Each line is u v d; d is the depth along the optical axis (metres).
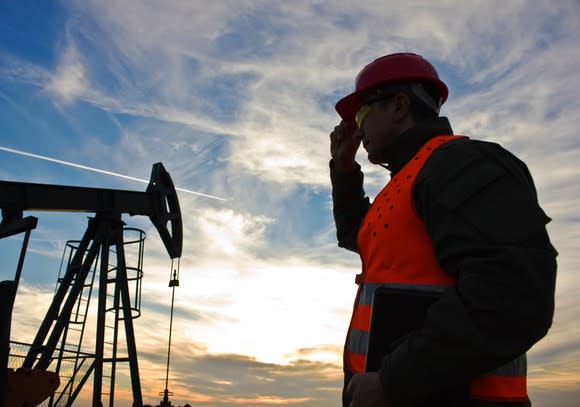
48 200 14.05
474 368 1.37
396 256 1.79
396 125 2.18
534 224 1.46
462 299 1.40
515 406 1.59
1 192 13.22
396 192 1.89
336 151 2.93
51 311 14.74
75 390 13.77
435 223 1.59
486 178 1.53
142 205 16.27
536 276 1.37
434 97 2.22
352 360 1.96
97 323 14.72
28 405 9.22
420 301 1.64
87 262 15.09
